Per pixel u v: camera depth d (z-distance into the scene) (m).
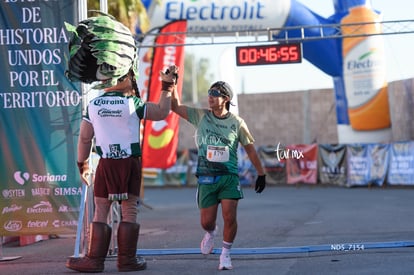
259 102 50.62
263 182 11.45
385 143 36.44
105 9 13.12
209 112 11.14
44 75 12.66
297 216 21.84
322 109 48.72
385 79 34.84
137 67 11.18
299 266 11.38
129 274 10.95
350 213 22.11
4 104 12.70
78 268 11.06
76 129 12.62
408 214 20.80
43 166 12.67
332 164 40.12
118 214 13.16
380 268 10.79
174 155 24.47
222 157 10.95
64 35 12.62
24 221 12.70
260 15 31.91
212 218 11.16
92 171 12.52
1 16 12.70
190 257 12.72
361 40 33.31
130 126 10.83
